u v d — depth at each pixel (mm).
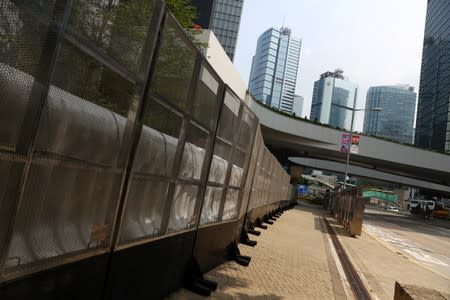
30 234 2436
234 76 25797
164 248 4520
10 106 2141
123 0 3008
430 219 64625
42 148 2408
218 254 6918
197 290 5207
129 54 3191
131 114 3359
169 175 4375
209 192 6051
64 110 2537
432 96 111000
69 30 2494
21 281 2408
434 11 117250
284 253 9594
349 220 18969
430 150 44562
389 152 43781
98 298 3291
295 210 32906
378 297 6941
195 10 12125
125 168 3393
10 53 2096
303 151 47125
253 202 11336
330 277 7828
